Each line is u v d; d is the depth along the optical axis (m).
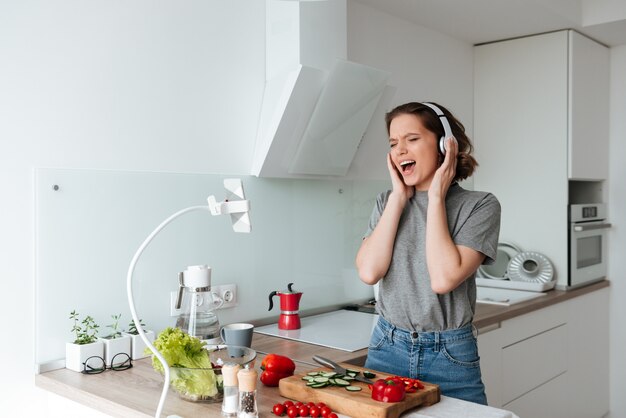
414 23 2.99
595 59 3.35
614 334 3.49
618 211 3.47
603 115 3.44
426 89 3.09
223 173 2.14
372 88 2.27
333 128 2.26
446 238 1.53
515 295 2.97
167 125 1.96
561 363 3.01
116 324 1.81
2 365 1.61
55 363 1.67
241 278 2.21
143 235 1.89
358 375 1.47
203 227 2.07
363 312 2.56
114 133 1.82
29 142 1.64
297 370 1.66
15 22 1.60
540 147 3.25
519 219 3.33
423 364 1.58
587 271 3.27
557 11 2.85
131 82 1.86
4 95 1.59
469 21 2.97
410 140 1.62
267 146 2.13
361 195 2.73
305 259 2.46
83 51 1.74
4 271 1.60
